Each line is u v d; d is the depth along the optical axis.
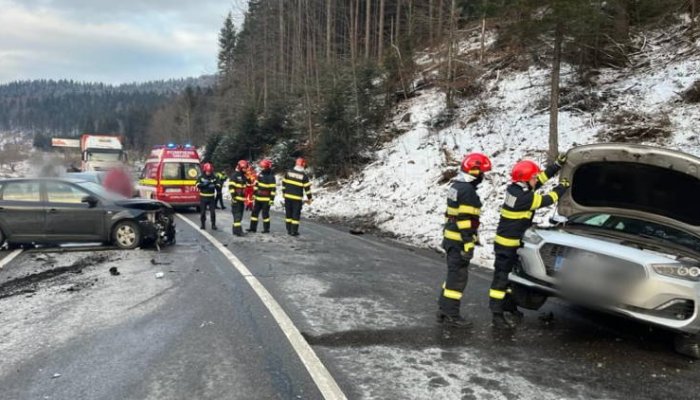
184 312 6.04
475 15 18.70
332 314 6.05
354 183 20.73
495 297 5.81
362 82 22.92
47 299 6.57
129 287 7.20
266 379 4.25
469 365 4.63
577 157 6.14
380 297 6.85
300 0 31.98
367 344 5.11
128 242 10.20
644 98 15.55
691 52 16.36
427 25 25.75
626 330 5.73
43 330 5.40
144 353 4.79
